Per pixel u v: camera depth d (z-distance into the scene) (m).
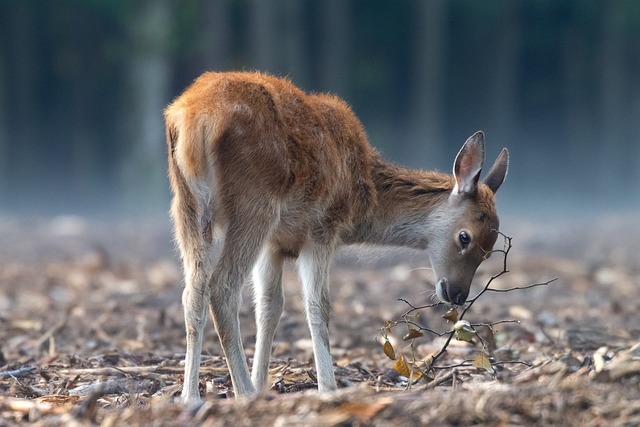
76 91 53.38
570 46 60.03
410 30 58.88
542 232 26.75
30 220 30.84
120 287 16.78
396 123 59.00
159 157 40.72
